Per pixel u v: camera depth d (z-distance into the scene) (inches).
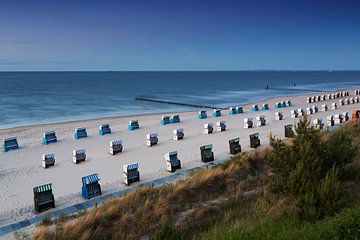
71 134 1074.7
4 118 1584.6
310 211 265.9
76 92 3307.1
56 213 437.1
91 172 653.9
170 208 364.5
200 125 1174.3
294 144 371.9
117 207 368.8
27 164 736.3
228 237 253.3
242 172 489.4
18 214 457.4
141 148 844.0
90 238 309.6
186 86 4473.4
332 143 374.6
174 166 621.6
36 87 4116.6
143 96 2834.6
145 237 305.6
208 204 370.6
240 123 1193.4
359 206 266.5
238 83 5310.0
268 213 305.7
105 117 1573.6
